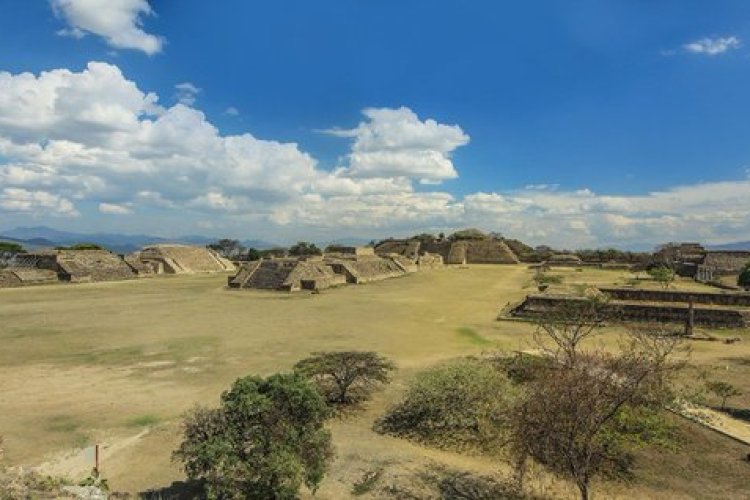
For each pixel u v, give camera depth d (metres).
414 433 21.41
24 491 12.45
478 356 32.69
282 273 73.00
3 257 91.75
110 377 27.89
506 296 64.38
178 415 22.27
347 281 81.12
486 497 16.22
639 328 39.66
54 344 35.66
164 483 16.39
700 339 38.47
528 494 16.44
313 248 129.25
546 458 17.64
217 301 58.72
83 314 48.50
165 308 52.94
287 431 15.38
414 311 52.03
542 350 30.30
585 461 15.00
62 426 21.02
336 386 26.41
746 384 27.14
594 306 40.91
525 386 22.80
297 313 50.28
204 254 112.94
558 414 15.38
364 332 40.94
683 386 26.20
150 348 34.75
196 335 39.09
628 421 18.17
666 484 16.92
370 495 16.12
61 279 79.56
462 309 53.53
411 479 17.31
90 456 18.33
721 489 16.58
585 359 18.88
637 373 17.16
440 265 123.56
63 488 13.53
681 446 19.30
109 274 86.06
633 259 119.38
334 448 17.11
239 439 15.03
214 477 14.31
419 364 31.30
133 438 19.89
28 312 49.38
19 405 23.39
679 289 59.44
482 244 138.62
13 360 31.34
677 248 104.00
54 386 26.20
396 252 140.38
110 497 14.21
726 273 75.25
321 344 36.47
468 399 21.70
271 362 31.36
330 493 16.16
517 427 17.11
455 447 20.22
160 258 100.88
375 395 25.78
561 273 89.56
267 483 14.45
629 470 17.80
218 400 24.19
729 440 19.88
